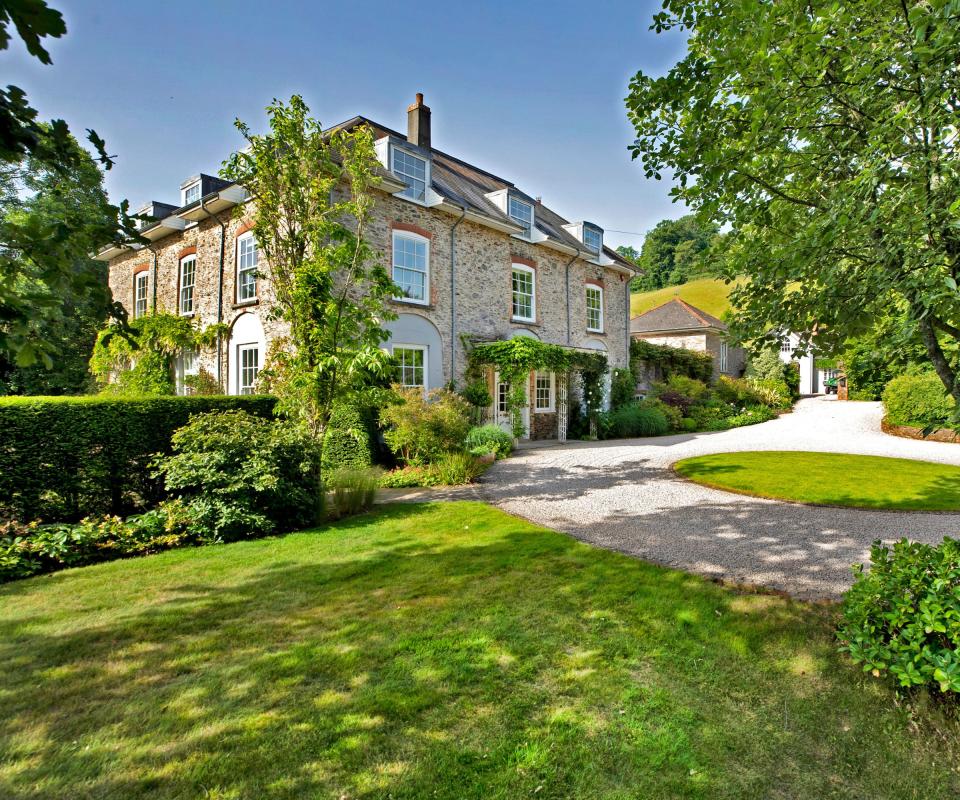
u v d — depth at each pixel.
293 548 5.30
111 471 6.17
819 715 2.57
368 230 11.56
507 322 15.04
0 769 2.19
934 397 14.25
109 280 17.61
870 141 2.44
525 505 7.32
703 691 2.77
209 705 2.63
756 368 28.08
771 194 3.31
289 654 3.13
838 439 14.35
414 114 15.74
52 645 3.26
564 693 2.75
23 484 5.55
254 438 6.10
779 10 2.58
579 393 17.55
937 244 2.37
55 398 6.01
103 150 1.54
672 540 5.54
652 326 28.59
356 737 2.39
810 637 3.31
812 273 2.79
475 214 13.53
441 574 4.47
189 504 5.88
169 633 3.41
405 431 9.74
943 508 6.72
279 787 2.10
